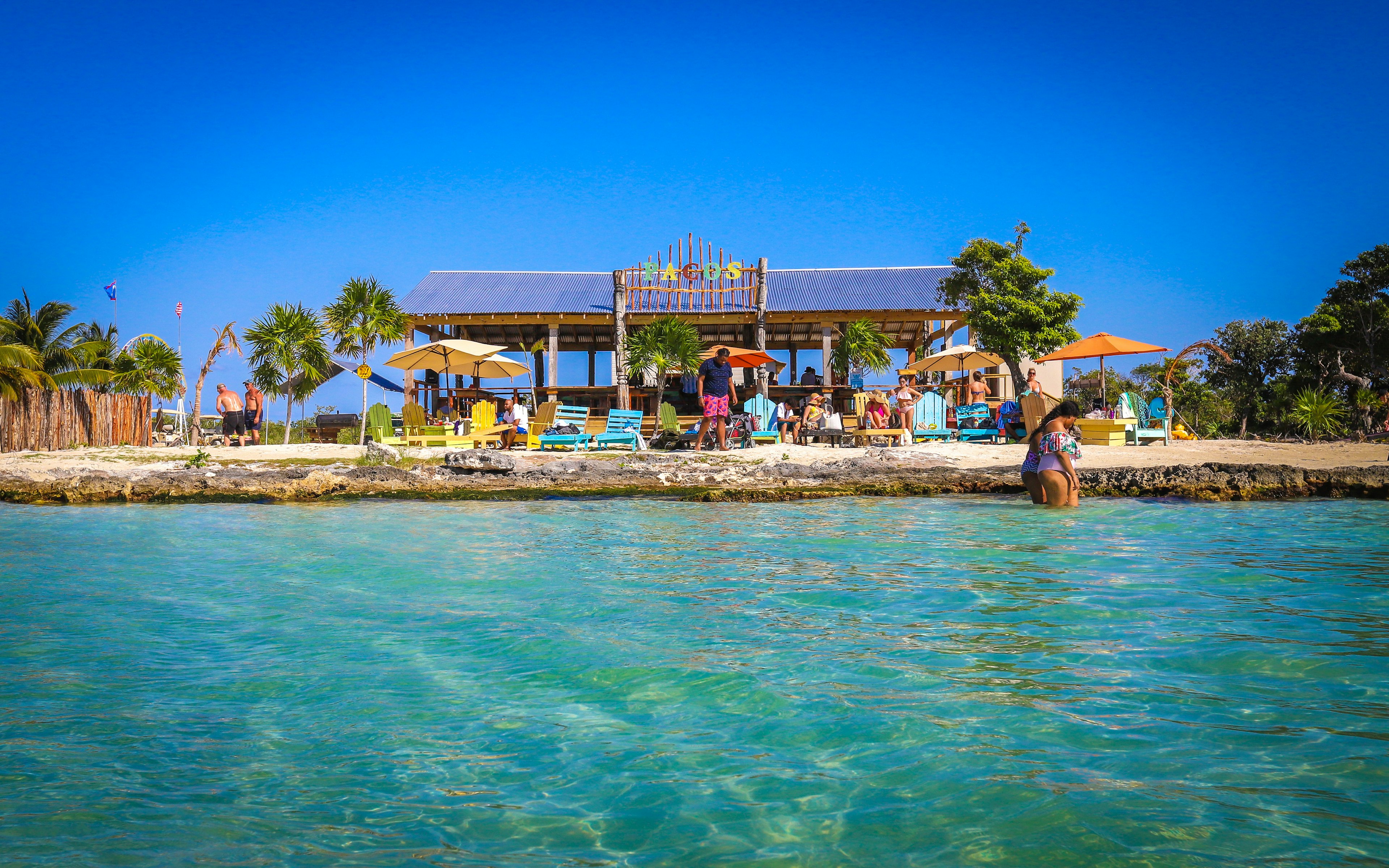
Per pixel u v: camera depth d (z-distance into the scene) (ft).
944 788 8.99
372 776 9.59
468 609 17.75
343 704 11.95
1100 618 16.01
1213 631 14.90
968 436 63.77
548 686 12.62
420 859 7.72
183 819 8.56
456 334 99.91
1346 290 101.35
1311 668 12.66
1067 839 7.83
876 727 10.73
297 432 117.50
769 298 95.25
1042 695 11.73
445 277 103.30
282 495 43.78
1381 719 10.59
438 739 10.68
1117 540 26.23
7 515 37.60
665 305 93.30
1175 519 31.55
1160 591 18.45
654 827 8.32
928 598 18.04
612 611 17.33
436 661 13.98
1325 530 28.22
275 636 15.69
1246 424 104.42
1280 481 39.17
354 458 53.83
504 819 8.55
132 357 91.76
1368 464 46.98
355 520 34.81
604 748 10.32
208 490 43.78
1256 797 8.55
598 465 47.50
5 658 14.35
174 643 15.28
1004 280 80.94
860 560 23.20
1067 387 138.00
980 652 13.91
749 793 9.05
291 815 8.62
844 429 72.02
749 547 25.91
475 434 60.44
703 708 11.59
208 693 12.51
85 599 19.04
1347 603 17.10
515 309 91.35
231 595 19.38
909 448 54.19
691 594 18.89
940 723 10.82
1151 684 12.09
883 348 89.86
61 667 13.79
